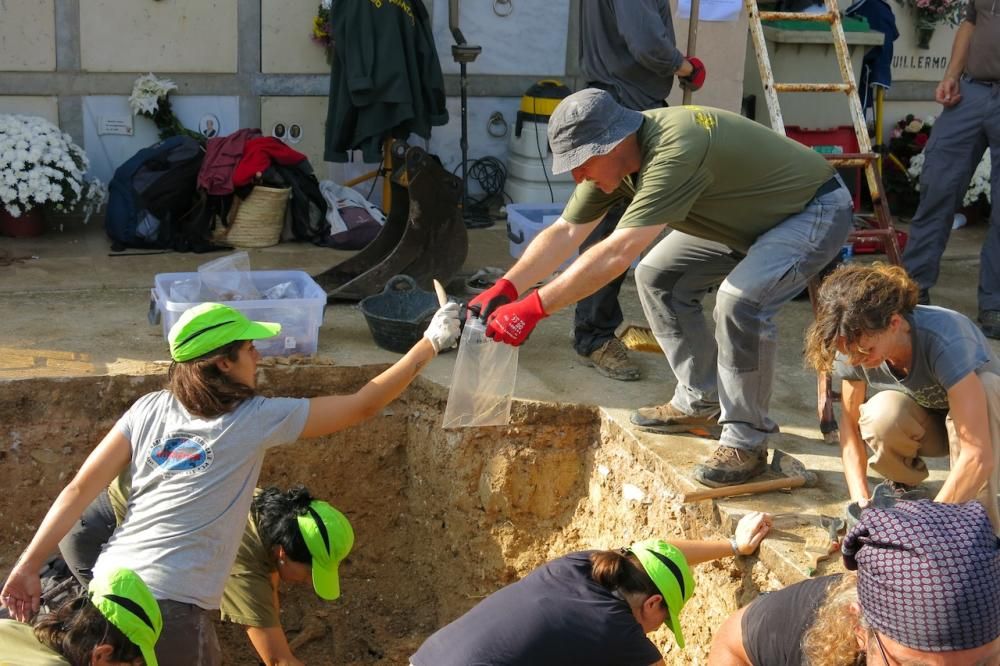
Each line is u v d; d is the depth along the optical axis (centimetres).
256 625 360
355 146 672
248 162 648
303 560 355
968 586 191
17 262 610
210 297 482
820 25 701
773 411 461
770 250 359
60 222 685
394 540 502
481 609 298
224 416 321
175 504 318
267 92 721
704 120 346
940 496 298
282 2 707
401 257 558
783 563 339
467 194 756
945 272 685
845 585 234
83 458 452
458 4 720
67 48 674
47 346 484
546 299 328
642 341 473
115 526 352
